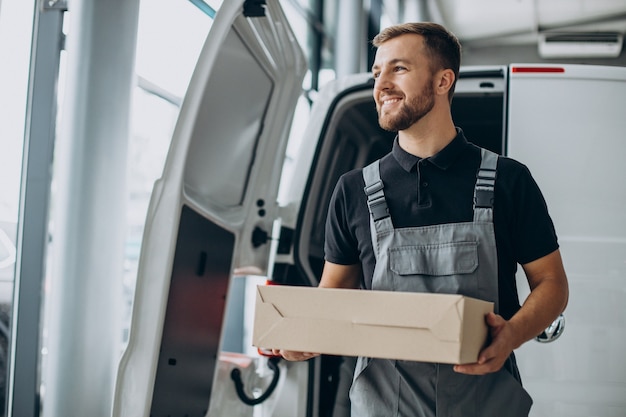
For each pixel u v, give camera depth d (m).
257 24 2.54
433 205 1.60
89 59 2.86
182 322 2.26
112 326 2.91
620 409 2.44
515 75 2.66
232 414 2.69
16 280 3.14
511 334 1.44
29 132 3.16
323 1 6.55
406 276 1.58
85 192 2.84
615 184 2.56
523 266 1.65
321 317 1.45
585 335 2.47
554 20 8.15
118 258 2.92
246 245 2.72
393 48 1.59
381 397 1.61
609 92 2.63
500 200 1.58
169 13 3.94
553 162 2.59
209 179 2.46
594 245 2.51
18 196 3.17
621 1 7.48
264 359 2.83
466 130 3.25
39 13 3.18
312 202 2.87
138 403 2.09
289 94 2.92
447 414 1.54
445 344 1.34
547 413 2.45
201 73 2.19
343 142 3.14
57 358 2.81
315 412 2.73
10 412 3.12
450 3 7.76
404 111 1.58
